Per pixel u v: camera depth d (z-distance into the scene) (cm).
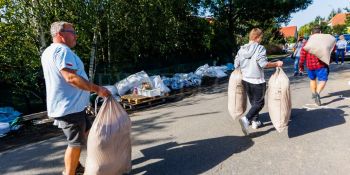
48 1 835
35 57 870
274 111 509
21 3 815
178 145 510
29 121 750
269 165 413
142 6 1117
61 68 342
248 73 523
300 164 411
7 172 452
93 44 986
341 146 461
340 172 383
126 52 1255
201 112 739
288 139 502
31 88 912
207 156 455
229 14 2277
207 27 1886
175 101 943
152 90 902
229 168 412
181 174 405
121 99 906
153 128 628
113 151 363
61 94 357
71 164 376
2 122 698
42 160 490
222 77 1462
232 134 545
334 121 580
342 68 1473
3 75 845
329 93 844
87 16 913
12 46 841
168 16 1325
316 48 691
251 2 2123
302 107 703
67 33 365
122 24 1070
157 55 1498
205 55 1973
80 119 371
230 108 570
